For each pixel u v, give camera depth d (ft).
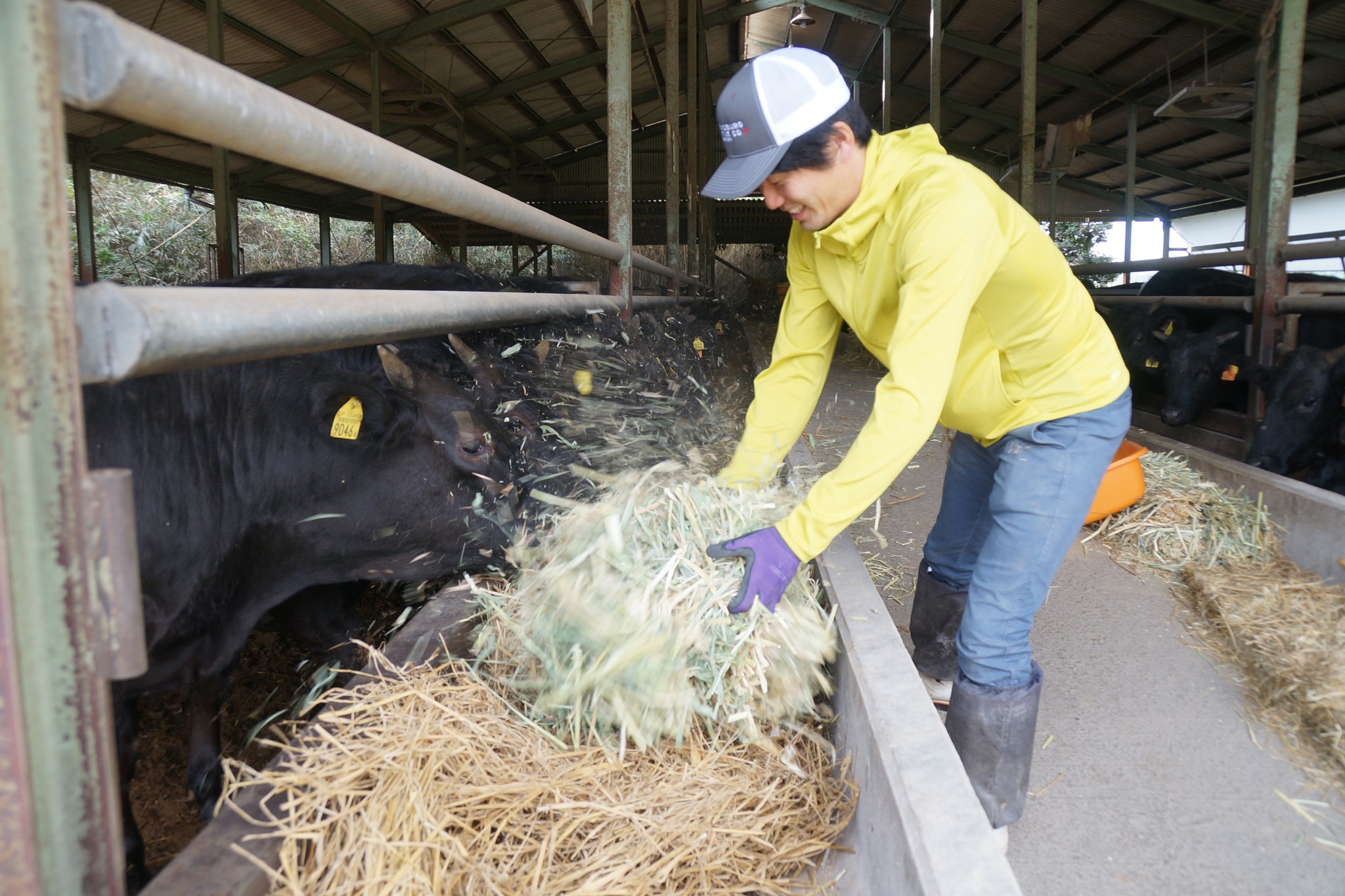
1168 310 23.72
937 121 41.39
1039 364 6.24
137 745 8.39
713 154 70.13
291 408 7.77
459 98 47.70
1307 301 16.90
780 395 7.32
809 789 5.61
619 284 14.90
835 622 6.64
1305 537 11.34
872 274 6.11
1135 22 41.93
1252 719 8.08
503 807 4.94
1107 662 9.20
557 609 5.91
